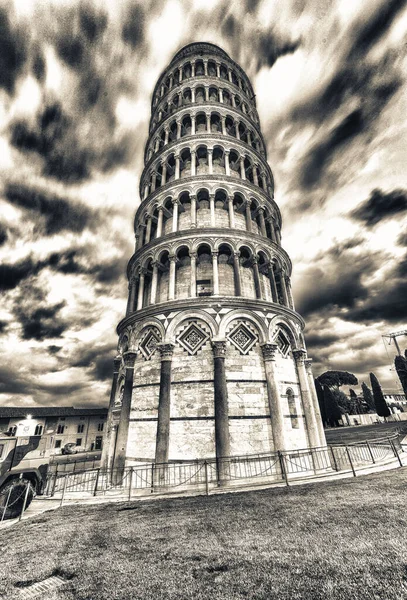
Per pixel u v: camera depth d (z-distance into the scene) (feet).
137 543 21.53
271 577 15.11
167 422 48.78
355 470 43.83
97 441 200.64
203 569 16.71
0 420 176.14
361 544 17.93
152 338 58.59
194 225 67.41
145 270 68.33
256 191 75.05
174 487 43.65
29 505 37.42
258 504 29.81
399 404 320.09
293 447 51.55
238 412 49.32
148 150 98.17
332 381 246.06
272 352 54.34
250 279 69.00
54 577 17.40
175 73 100.22
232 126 87.97
